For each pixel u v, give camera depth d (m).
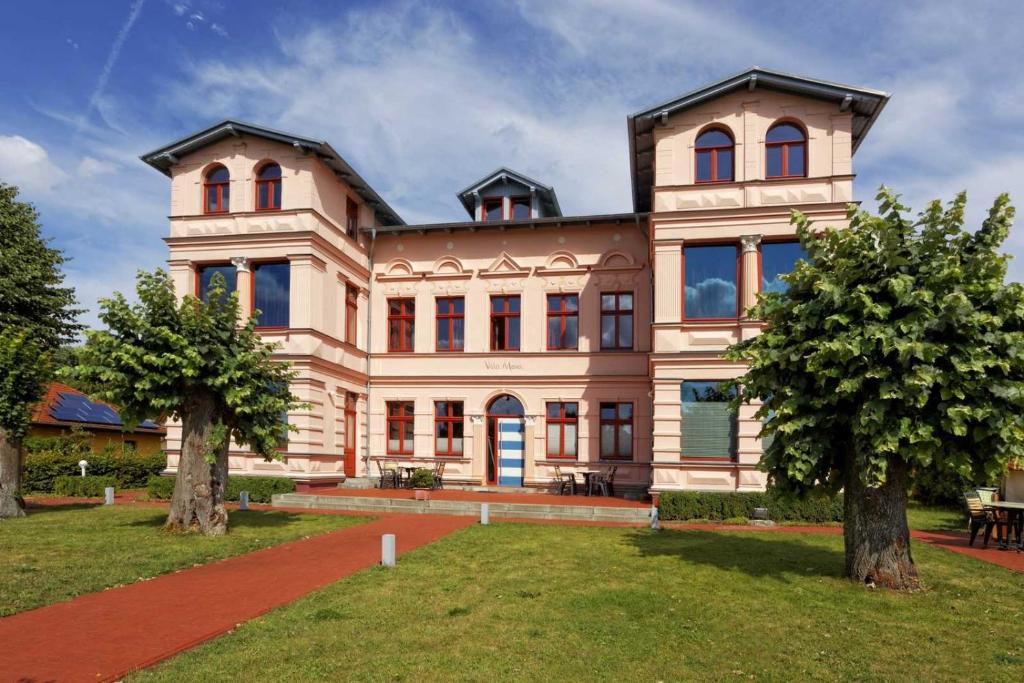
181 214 20.55
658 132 17.73
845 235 8.97
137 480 24.17
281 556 10.98
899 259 8.51
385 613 7.45
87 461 22.91
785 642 6.61
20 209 24.75
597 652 6.25
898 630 7.02
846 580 9.14
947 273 8.05
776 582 9.02
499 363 22.52
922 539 13.30
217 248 20.14
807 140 17.02
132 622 7.15
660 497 16.27
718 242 17.34
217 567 10.08
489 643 6.45
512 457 22.42
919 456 8.09
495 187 23.81
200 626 7.00
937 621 7.36
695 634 6.80
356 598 8.09
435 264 23.44
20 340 15.66
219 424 12.95
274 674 5.65
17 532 12.79
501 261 22.80
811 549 11.66
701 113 17.58
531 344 22.38
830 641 6.65
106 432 29.92
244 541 12.10
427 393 22.98
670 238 17.36
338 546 11.89
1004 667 6.01
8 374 15.09
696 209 17.19
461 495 19.70
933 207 8.60
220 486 13.26
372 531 13.70
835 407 8.95
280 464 19.22
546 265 22.55
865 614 7.56
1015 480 14.59
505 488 21.56
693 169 17.50
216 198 20.67
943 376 7.95
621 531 13.80
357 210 23.45
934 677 5.77
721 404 16.88
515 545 11.84
